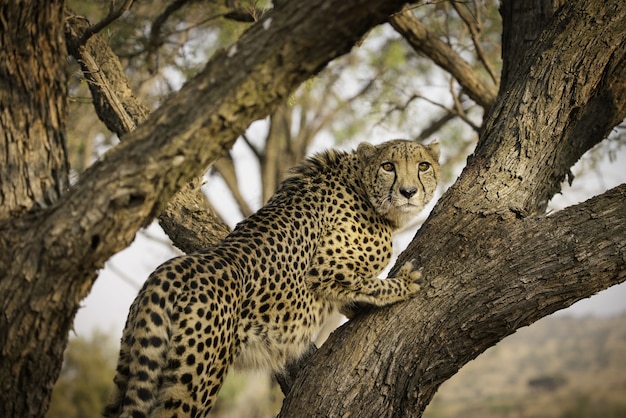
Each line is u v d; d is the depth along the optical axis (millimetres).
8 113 6395
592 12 10039
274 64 5883
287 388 10711
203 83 6012
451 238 9078
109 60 12648
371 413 8312
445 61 16516
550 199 10180
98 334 34250
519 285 8484
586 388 62375
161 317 8102
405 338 8586
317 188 10633
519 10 11617
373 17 5723
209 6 16375
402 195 10594
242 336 9258
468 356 8688
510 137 9750
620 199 8750
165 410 8203
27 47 6289
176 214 11781
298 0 5836
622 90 10133
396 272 9242
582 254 8445
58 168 6656
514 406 56562
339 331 9102
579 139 10273
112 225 6039
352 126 26781
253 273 9227
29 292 6145
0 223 6332
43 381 6539
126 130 11195
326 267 10125
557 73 9875
